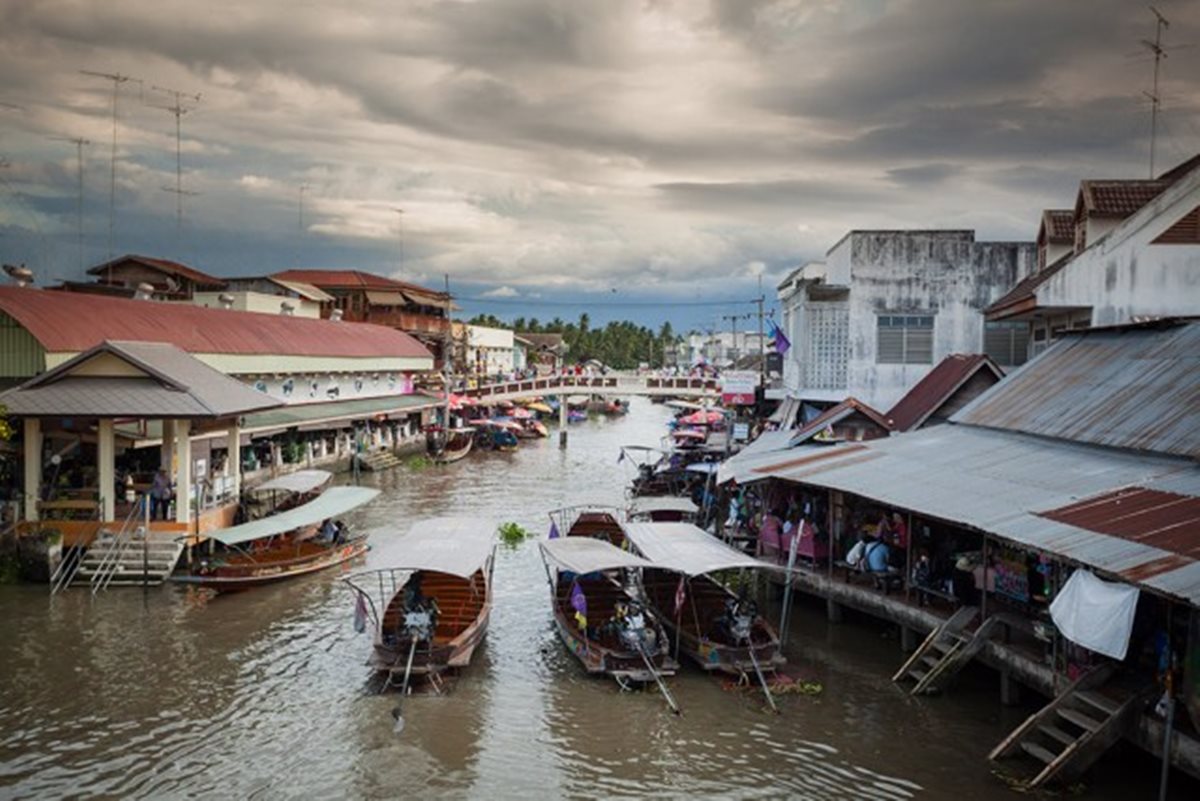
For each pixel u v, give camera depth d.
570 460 60.06
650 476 44.97
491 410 79.38
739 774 16.73
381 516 39.47
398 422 62.41
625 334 167.12
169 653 22.47
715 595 24.52
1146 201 27.34
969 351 35.41
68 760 17.11
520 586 28.95
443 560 21.69
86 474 30.20
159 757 17.27
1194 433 17.69
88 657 22.12
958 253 35.41
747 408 59.34
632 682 20.61
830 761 17.08
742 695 20.06
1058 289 25.78
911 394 33.56
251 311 51.94
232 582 27.09
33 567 27.47
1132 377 21.38
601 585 24.88
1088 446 20.27
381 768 17.00
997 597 21.02
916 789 15.92
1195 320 21.98
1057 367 24.50
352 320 72.31
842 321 37.72
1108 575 14.09
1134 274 25.31
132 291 47.50
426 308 78.88
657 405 127.88
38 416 26.44
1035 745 16.03
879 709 19.16
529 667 21.97
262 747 17.73
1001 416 24.00
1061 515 16.53
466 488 47.59
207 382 30.30
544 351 127.38
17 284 37.56
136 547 27.83
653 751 17.64
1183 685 14.03
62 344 31.91
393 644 20.67
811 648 22.77
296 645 23.14
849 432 29.77
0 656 22.06
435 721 18.95
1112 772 15.62
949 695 19.72
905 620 21.56
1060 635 16.86
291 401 48.59
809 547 25.52
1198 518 14.79
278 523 29.70
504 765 17.16
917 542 22.92
